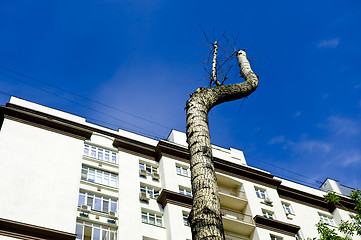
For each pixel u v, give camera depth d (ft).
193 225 23.02
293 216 140.56
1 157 101.96
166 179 120.26
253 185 138.21
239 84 33.63
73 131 121.19
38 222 91.61
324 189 165.37
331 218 148.25
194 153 26.30
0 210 90.02
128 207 107.34
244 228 119.44
